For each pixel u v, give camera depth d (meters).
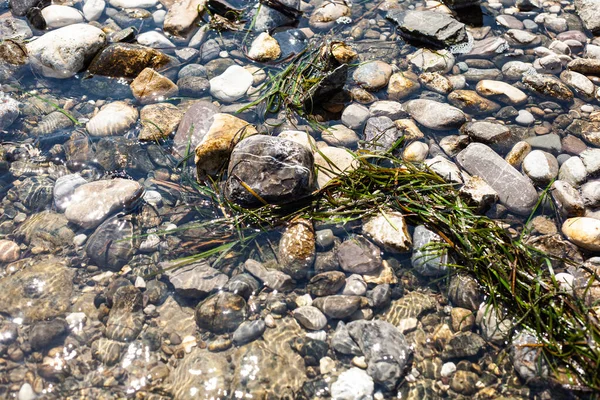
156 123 1.09
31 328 0.93
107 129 1.09
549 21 1.27
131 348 0.92
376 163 1.06
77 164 1.05
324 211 1.01
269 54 1.19
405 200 1.01
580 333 0.91
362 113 1.11
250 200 1.00
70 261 0.98
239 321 0.94
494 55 1.21
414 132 1.10
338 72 1.12
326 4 1.28
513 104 1.14
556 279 0.96
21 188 1.03
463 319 0.94
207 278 0.96
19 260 0.98
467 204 1.02
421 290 0.96
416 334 0.94
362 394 0.90
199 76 1.16
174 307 0.95
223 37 1.23
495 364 0.91
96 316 0.94
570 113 1.13
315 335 0.93
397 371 0.91
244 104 1.13
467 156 1.06
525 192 1.03
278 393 0.90
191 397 0.89
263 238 0.99
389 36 1.25
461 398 0.90
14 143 1.07
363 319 0.94
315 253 0.98
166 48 1.21
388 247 0.98
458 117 1.10
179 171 1.06
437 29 1.22
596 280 0.96
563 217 1.02
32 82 1.15
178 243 0.99
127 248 0.98
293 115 1.12
